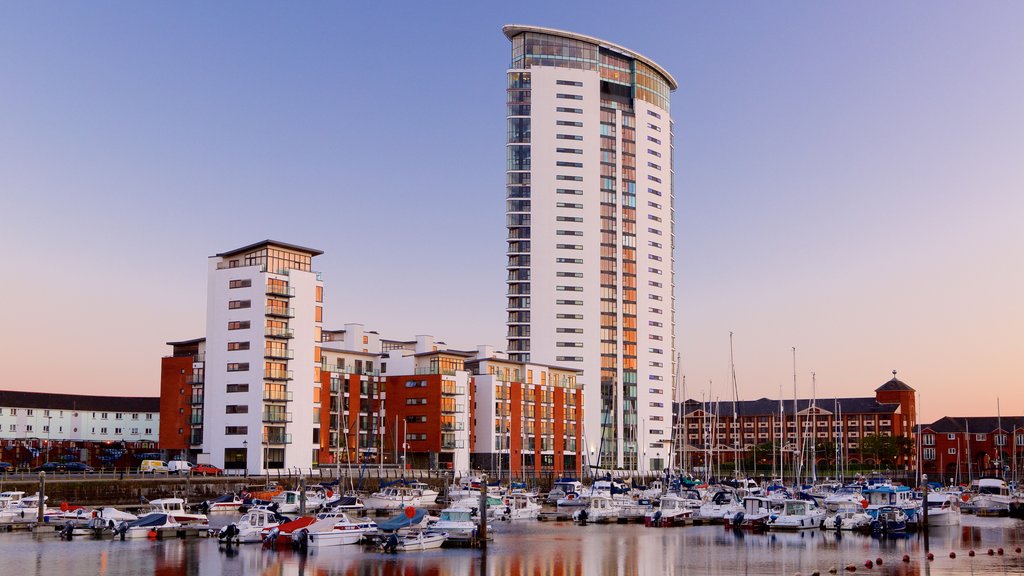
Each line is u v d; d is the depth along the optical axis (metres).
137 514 123.62
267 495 145.88
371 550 99.62
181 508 116.94
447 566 89.44
